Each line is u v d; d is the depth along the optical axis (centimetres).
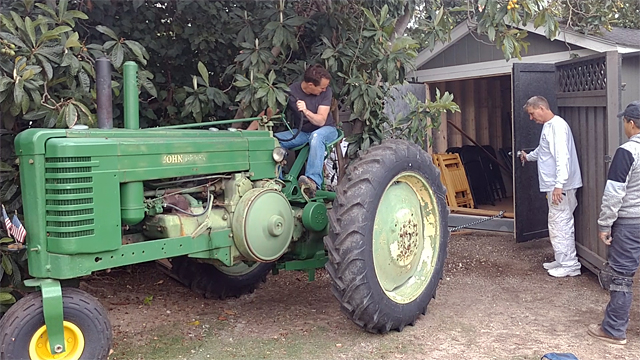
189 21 608
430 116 573
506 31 549
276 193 375
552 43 772
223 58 626
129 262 309
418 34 630
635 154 370
